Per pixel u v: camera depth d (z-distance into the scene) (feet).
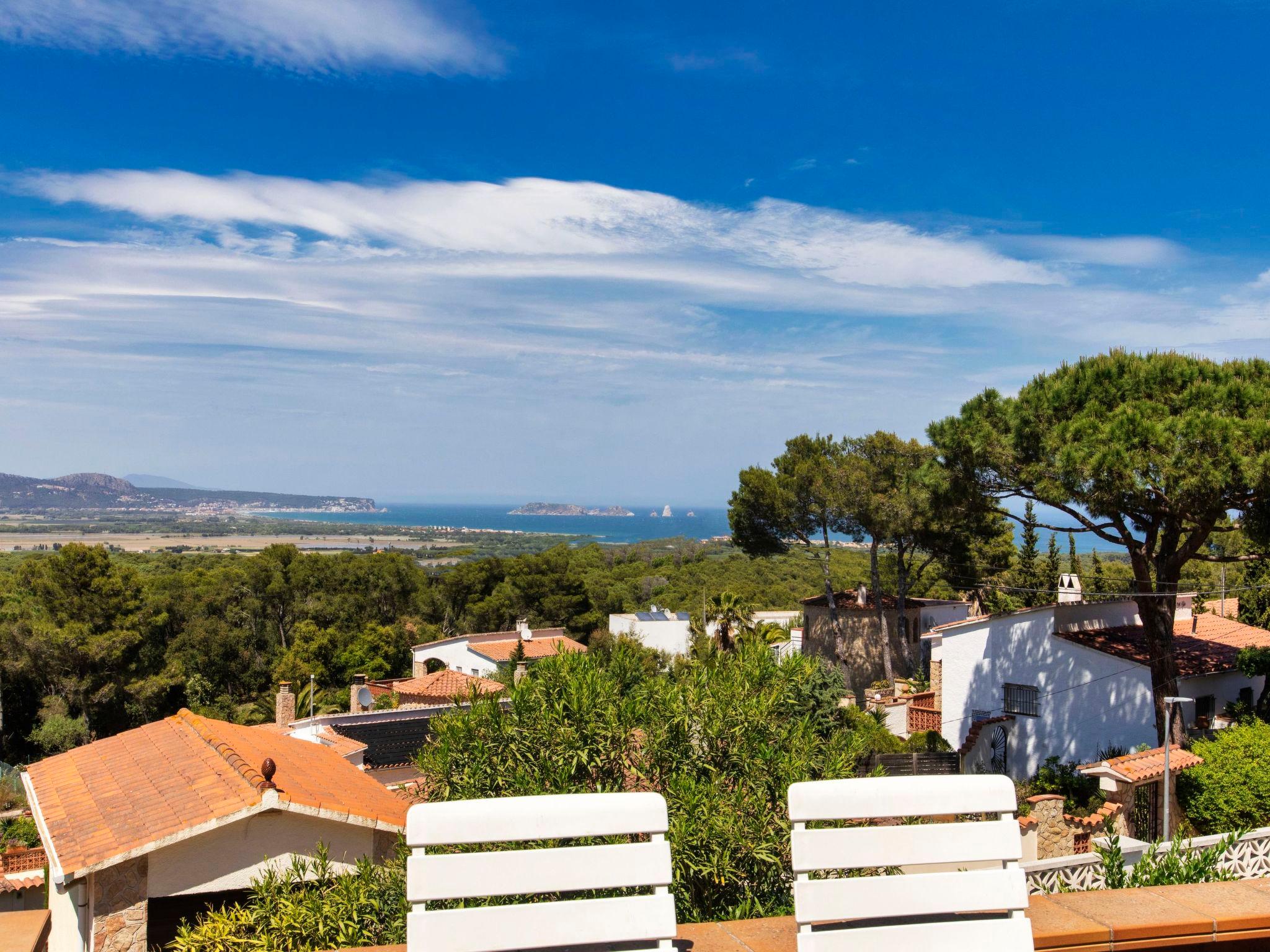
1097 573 154.30
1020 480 72.69
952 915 13.71
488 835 10.20
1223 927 14.33
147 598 177.37
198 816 35.17
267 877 29.78
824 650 146.72
